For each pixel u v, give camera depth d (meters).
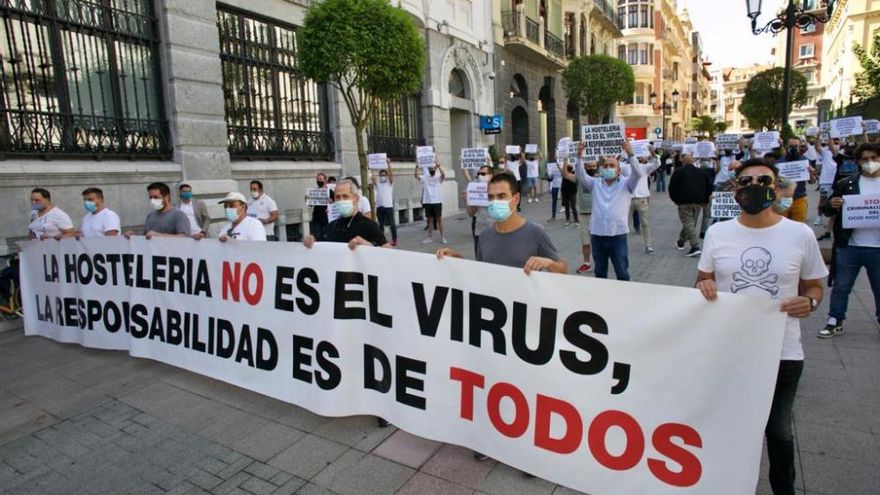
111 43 7.95
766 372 2.22
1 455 3.49
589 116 23.80
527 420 2.82
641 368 2.49
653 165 9.06
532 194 18.62
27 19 7.00
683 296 2.39
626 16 45.69
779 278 2.38
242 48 10.05
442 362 3.14
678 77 64.69
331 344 3.58
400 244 11.07
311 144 11.52
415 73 8.31
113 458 3.39
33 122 7.04
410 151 14.84
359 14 7.61
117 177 7.79
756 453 2.24
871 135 12.84
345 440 3.45
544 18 23.75
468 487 2.90
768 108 26.31
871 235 4.67
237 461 3.28
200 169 8.89
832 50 50.91
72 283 5.42
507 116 20.12
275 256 3.87
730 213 6.59
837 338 4.85
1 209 6.59
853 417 3.44
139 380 4.58
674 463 2.43
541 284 2.75
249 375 4.10
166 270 4.63
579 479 2.66
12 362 5.16
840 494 2.69
